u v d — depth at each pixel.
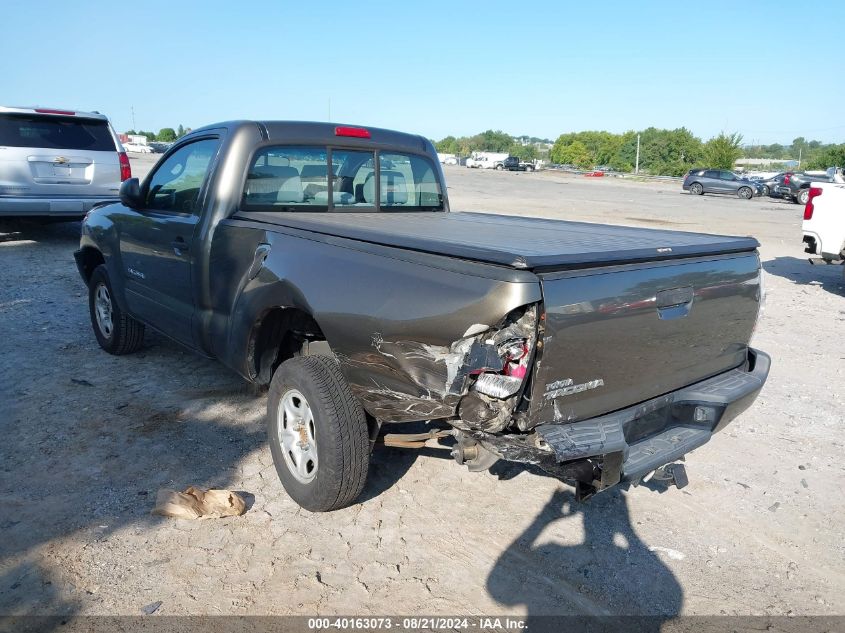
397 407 2.98
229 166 4.18
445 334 2.67
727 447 4.59
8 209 9.86
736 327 3.55
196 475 3.87
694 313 3.21
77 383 5.14
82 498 3.58
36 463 3.92
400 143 5.12
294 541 3.30
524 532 3.48
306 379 3.31
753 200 34.69
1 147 9.77
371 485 3.87
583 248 2.92
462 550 3.30
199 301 4.31
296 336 4.04
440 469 4.08
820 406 5.37
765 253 14.41
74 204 10.35
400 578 3.07
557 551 3.34
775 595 3.10
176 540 3.27
